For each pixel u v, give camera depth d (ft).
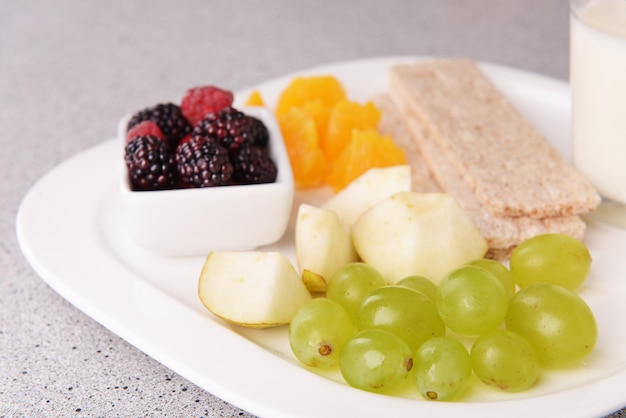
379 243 1.30
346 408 1.10
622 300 1.29
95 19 2.23
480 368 1.13
